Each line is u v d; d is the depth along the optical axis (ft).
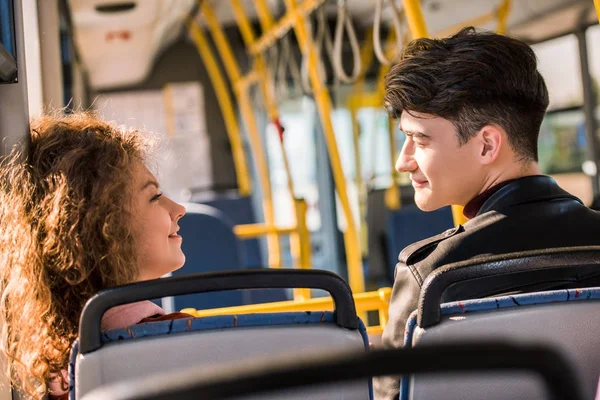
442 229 16.26
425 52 4.22
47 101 5.60
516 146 4.22
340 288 2.98
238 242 12.87
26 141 3.99
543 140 17.94
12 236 3.86
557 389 1.56
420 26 6.82
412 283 3.99
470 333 2.98
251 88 25.38
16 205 3.86
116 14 16.10
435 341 2.95
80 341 2.89
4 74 3.86
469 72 4.10
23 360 3.86
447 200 4.36
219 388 1.53
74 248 3.75
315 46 13.20
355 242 12.60
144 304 3.93
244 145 26.13
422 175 4.45
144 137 4.25
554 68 16.98
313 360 1.57
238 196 20.93
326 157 25.12
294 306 5.43
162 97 27.14
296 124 25.52
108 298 2.89
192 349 2.93
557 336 3.09
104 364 2.88
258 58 17.61
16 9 4.09
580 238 4.01
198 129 27.17
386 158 24.25
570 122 16.83
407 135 4.49
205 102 27.20
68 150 3.88
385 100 4.45
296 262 15.23
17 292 3.83
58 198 3.76
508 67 4.13
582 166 16.72
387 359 1.56
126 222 3.89
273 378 1.54
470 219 4.32
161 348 2.91
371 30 21.80
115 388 1.66
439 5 17.78
